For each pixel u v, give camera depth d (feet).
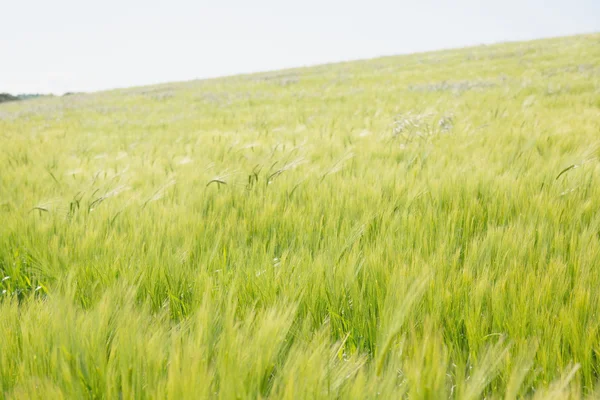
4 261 7.80
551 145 14.88
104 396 3.58
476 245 6.33
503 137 16.96
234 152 18.74
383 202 8.98
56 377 3.69
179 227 8.07
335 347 4.15
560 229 7.17
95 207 10.16
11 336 4.26
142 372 3.67
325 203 9.18
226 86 91.66
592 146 11.31
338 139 20.44
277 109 46.50
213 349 4.06
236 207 9.71
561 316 4.48
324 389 3.47
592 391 3.83
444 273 5.72
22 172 16.16
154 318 4.89
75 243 7.75
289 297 5.24
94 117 53.83
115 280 5.95
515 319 4.59
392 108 36.11
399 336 4.64
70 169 17.40
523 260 6.10
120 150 24.57
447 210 8.61
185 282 6.26
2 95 179.73
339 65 125.80
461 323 5.01
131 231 8.08
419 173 11.80
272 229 8.32
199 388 3.19
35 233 8.38
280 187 10.76
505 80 49.08
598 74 46.03
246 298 5.56
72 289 5.56
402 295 4.60
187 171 14.96
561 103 29.55
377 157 15.31
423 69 81.66
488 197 9.13
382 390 3.39
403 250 6.67
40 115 61.57
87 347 3.86
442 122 21.40
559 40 107.04
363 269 6.01
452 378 4.31
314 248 7.30
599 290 4.96
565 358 4.31
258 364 3.60
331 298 5.49
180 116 46.16
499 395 3.94
